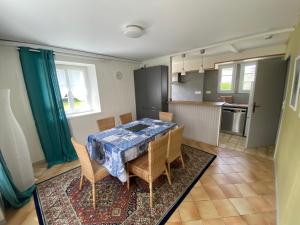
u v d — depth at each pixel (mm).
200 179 2160
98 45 2725
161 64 4031
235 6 1538
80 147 1640
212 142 3375
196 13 1662
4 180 1625
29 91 2445
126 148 1728
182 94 5734
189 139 3725
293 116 1618
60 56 2861
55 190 2029
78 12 1542
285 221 1193
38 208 1732
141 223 1504
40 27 1848
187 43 2805
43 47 2559
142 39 2492
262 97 2945
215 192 1896
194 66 5020
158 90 3822
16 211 1699
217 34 2361
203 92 5250
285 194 1408
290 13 1711
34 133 2654
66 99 3250
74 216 1607
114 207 1708
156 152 1642
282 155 1944
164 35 2334
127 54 3555
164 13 1638
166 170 2016
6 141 1814
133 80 4441
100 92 3609
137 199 1814
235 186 1999
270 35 2342
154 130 2373
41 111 2590
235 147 3213
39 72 2529
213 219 1527
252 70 4199
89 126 3441
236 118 3922
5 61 2270
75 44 2605
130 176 2012
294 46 2064
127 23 1853
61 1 1326
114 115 4008
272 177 2168
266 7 1575
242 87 4457
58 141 2795
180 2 1433
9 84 2330
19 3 1318
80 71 3418
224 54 4152
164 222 1507
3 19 1586
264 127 3117
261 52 3467
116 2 1392
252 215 1563
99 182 2152
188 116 3684
